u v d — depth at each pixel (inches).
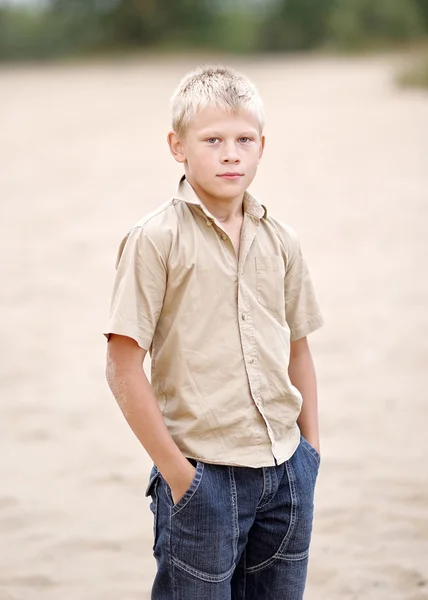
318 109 1807.3
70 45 4306.1
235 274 193.6
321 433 402.9
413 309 589.9
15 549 311.6
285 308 213.2
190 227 192.4
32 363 513.3
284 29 4352.9
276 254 201.0
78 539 317.1
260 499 194.2
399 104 1822.1
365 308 595.8
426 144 1317.7
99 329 573.3
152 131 1609.3
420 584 284.8
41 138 1577.3
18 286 683.4
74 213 968.9
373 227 842.8
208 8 4402.1
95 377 489.1
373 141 1375.5
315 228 848.3
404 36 4124.0
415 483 351.3
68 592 284.7
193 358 190.2
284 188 1058.1
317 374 478.6
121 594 283.4
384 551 303.4
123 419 430.0
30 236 863.7
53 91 2458.2
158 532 197.0
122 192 1080.8
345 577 288.7
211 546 188.9
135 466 376.8
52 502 346.0
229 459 189.9
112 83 2674.7
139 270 189.2
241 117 194.5
